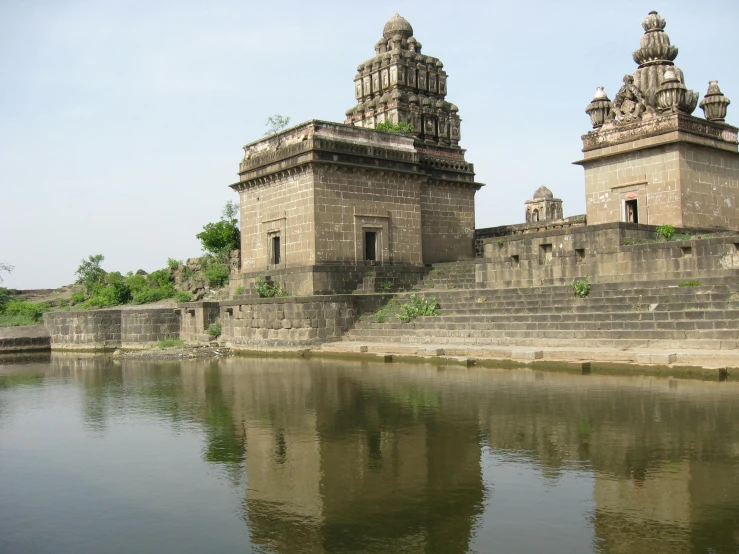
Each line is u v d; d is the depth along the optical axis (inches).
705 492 340.5
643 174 1219.9
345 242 1266.0
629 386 612.4
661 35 1259.8
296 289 1242.6
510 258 1120.8
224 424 539.2
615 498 338.6
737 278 832.3
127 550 303.6
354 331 1122.7
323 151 1232.8
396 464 410.3
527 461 403.5
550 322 890.1
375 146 1307.8
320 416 550.6
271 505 351.6
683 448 410.6
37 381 882.1
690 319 764.0
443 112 1574.8
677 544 284.7
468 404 567.2
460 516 325.4
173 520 337.4
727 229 1249.4
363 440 468.4
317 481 385.1
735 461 383.9
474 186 1528.1
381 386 684.7
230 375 846.5
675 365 676.7
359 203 1285.7
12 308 1980.8
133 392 732.7
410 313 1077.1
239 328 1222.3
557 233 1071.6
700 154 1211.9
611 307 874.8
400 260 1337.4
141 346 1432.1
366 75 1594.5
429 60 1598.2
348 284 1246.9
